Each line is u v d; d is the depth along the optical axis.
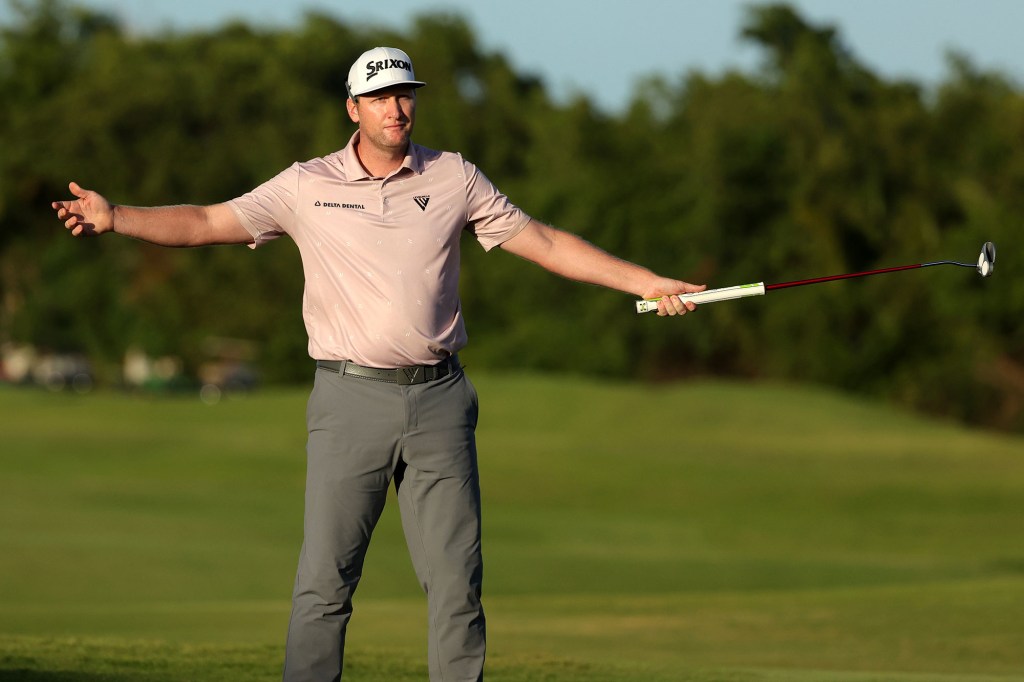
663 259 195.75
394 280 14.82
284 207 14.98
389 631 32.16
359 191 14.95
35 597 47.03
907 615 33.56
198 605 41.16
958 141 191.75
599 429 124.81
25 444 103.38
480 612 15.29
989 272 15.74
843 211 187.62
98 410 127.50
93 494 75.88
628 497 90.75
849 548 72.44
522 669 20.97
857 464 106.50
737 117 193.62
